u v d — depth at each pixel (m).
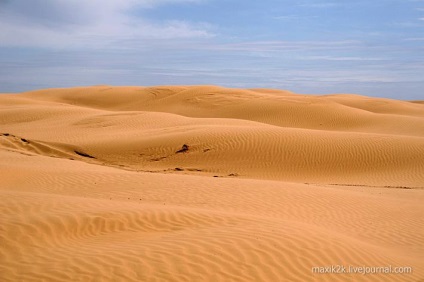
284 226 9.55
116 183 15.73
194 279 6.95
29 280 6.72
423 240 11.38
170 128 34.66
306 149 26.39
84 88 80.75
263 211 12.62
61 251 7.85
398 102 73.88
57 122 44.34
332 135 28.77
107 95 73.81
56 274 6.91
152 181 16.05
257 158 25.81
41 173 17.19
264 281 7.12
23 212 9.50
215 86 73.00
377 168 24.56
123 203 11.22
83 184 15.62
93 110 53.06
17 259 7.45
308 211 13.15
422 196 17.39
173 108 63.03
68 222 9.13
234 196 14.01
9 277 6.79
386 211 14.05
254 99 61.19
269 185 15.82
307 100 58.81
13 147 28.77
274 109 56.16
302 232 9.15
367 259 8.51
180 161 26.08
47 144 30.42
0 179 15.81
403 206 14.98
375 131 46.25
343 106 57.09
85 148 29.50
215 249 7.97
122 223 9.45
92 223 9.29
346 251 8.61
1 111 50.59
